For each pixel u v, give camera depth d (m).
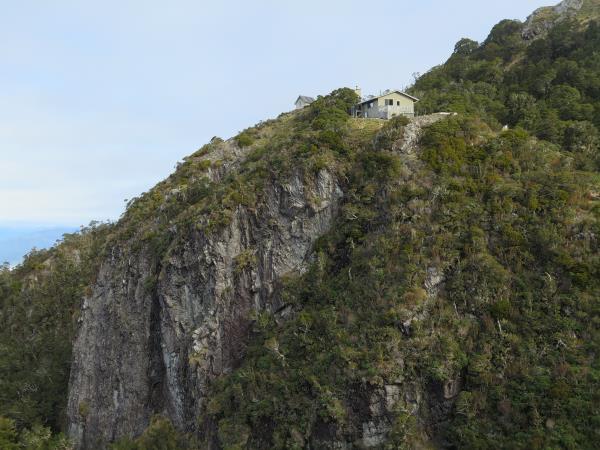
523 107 90.94
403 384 53.25
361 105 92.69
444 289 57.25
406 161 66.94
